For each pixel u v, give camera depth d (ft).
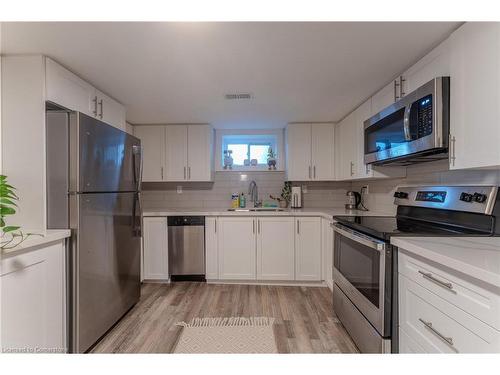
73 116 5.72
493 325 2.93
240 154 13.15
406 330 4.59
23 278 4.61
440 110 4.75
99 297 6.48
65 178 5.72
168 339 6.75
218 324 7.48
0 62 5.50
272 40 5.09
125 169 7.81
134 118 10.81
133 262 8.27
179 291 9.88
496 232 4.77
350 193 11.39
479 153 4.06
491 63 3.83
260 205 12.68
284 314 8.07
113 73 6.53
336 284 7.73
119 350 6.27
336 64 6.10
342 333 6.99
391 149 6.36
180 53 5.58
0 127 5.49
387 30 4.75
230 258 10.59
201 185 12.86
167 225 10.65
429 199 6.33
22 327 4.59
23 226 5.46
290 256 10.45
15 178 5.50
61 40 5.00
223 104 9.00
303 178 11.57
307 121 11.37
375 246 5.12
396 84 6.57
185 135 11.75
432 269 3.92
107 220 6.84
